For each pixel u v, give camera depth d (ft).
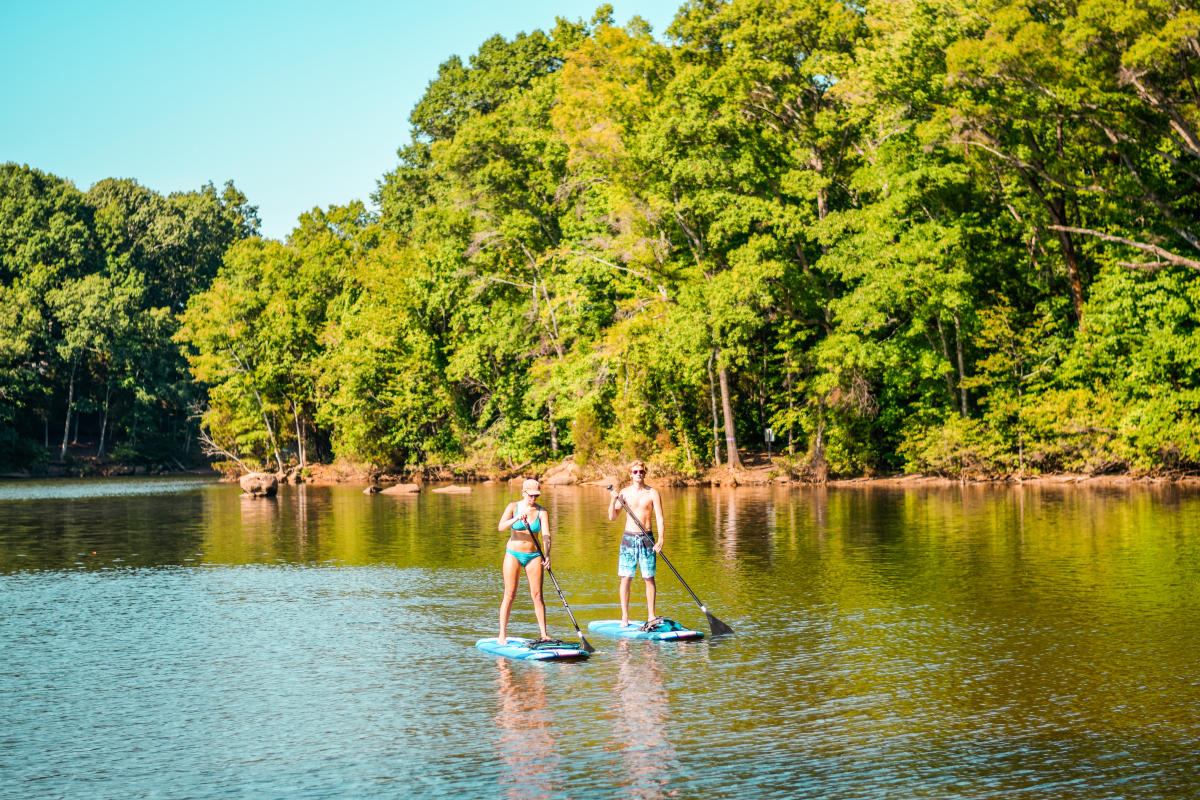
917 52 120.06
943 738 24.21
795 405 149.18
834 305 130.82
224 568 57.11
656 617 38.37
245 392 208.85
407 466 184.44
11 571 56.54
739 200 132.67
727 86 137.69
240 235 351.46
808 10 136.98
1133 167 112.37
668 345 136.15
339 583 50.70
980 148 118.73
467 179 172.65
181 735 25.32
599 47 156.04
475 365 174.09
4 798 21.04
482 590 47.98
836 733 24.68
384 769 22.52
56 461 265.34
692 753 23.27
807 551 60.34
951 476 128.57
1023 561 53.98
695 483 139.23
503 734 24.89
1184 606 40.16
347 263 220.64
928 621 38.42
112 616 41.96
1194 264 106.63
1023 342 124.67
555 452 171.01
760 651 33.78
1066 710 26.37
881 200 132.36
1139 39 93.56
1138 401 114.01
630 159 141.79
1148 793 20.51
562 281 159.53
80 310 265.95
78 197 314.96
